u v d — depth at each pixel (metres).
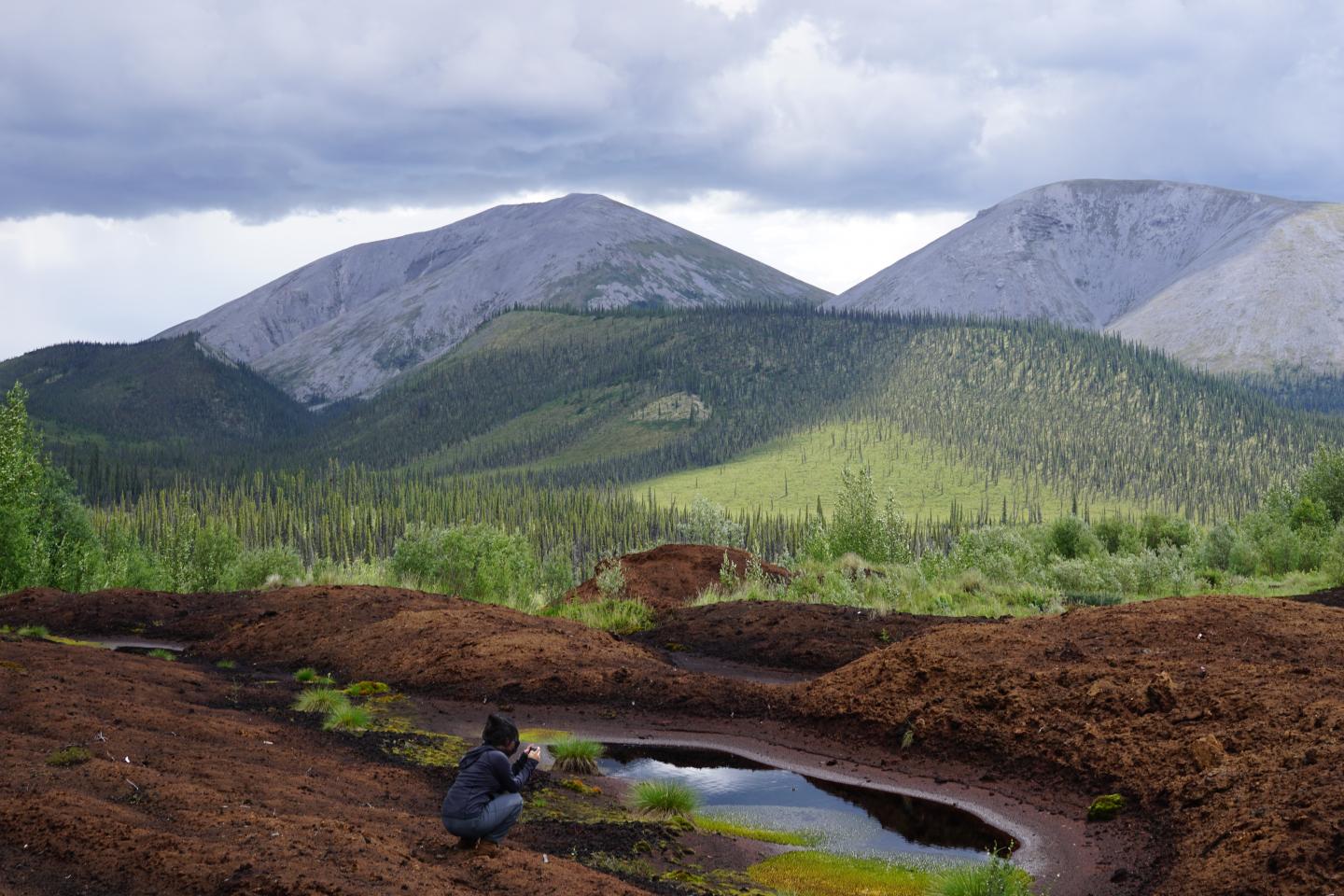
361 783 11.68
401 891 7.38
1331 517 40.81
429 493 198.75
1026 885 9.23
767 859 10.26
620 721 16.33
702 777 13.50
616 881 8.64
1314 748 10.41
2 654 16.62
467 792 8.78
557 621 22.84
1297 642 14.82
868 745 14.59
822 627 22.48
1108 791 11.83
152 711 13.32
